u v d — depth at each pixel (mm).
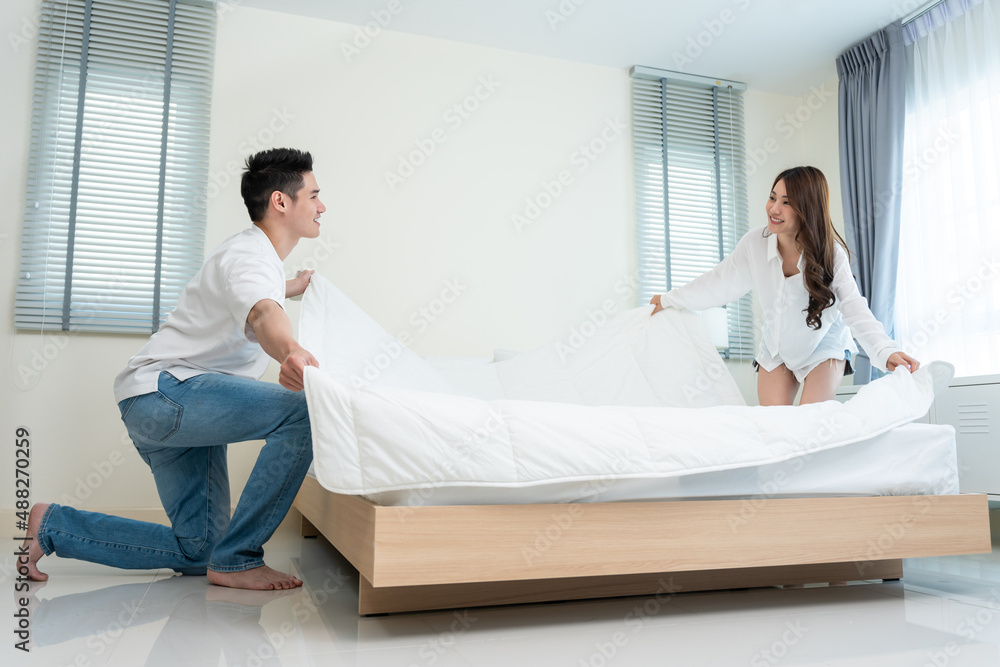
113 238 2877
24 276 2760
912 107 3289
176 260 2945
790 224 2078
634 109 3764
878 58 3406
